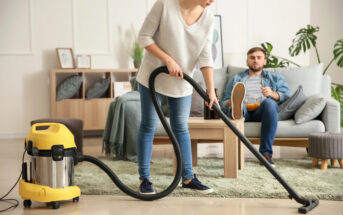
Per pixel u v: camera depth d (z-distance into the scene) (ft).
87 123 18.45
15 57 18.88
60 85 18.29
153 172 10.55
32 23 18.88
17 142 17.24
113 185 9.06
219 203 7.70
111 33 19.44
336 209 7.22
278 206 7.47
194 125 9.78
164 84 7.96
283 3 20.10
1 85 18.81
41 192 7.39
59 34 19.10
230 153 9.66
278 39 20.15
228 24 19.94
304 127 11.55
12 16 18.76
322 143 10.63
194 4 7.47
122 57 19.58
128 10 19.49
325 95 13.33
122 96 12.78
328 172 10.30
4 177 10.28
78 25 19.21
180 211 7.22
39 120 12.69
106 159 12.84
